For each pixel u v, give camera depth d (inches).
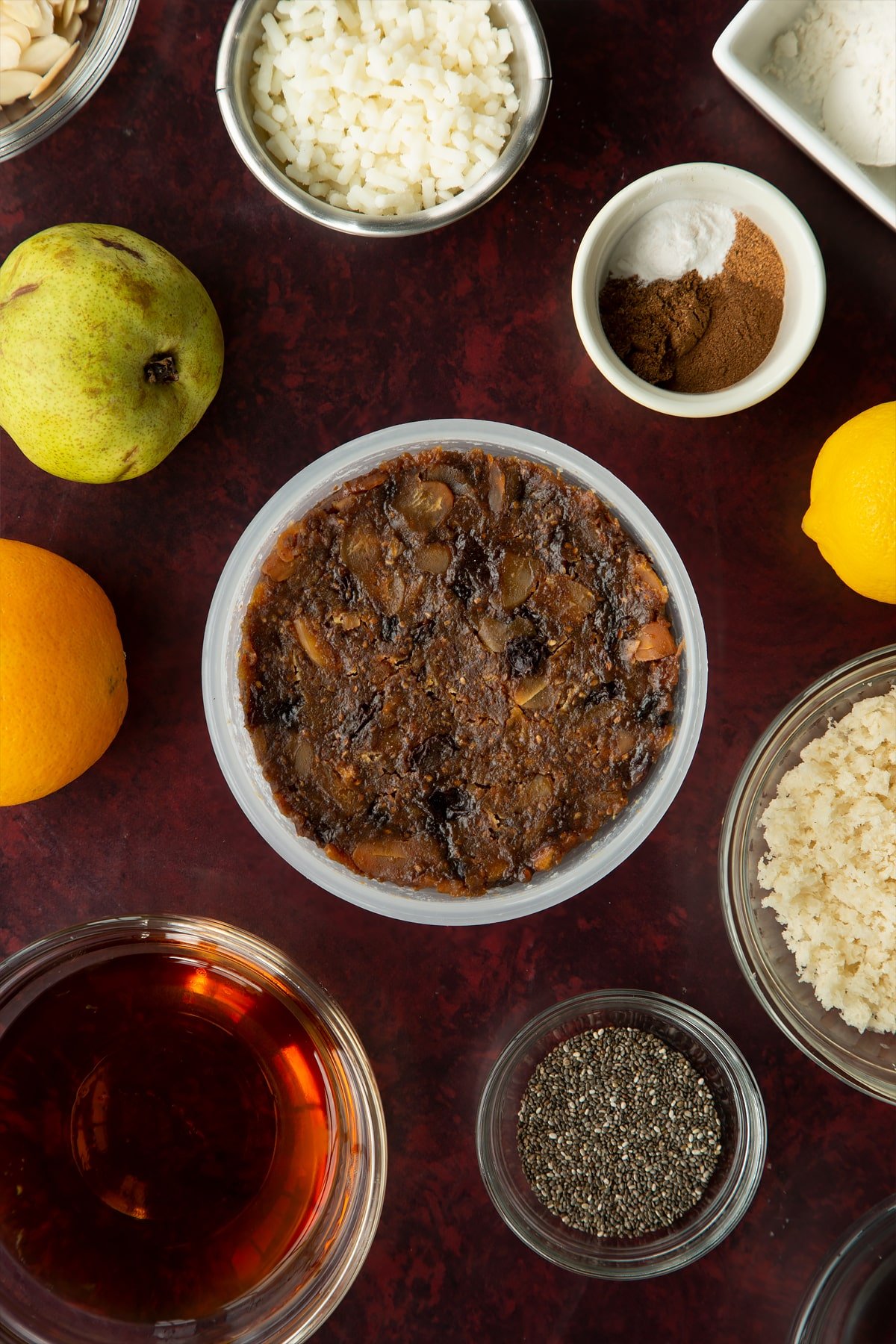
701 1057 28.2
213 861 27.9
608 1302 28.0
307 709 27.2
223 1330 27.8
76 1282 27.9
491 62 26.8
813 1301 27.6
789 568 27.8
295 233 27.5
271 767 27.2
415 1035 28.0
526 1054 28.2
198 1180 28.4
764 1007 27.3
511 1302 27.9
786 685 27.9
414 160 26.8
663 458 27.8
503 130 27.0
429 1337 27.9
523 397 27.7
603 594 27.3
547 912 28.0
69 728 26.3
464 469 27.2
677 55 27.4
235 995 28.4
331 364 27.7
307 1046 28.2
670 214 26.8
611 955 27.9
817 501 26.8
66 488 27.7
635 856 27.9
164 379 26.3
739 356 27.0
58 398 25.7
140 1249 28.2
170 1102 28.4
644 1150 28.4
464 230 27.5
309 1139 28.4
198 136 27.4
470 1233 28.0
